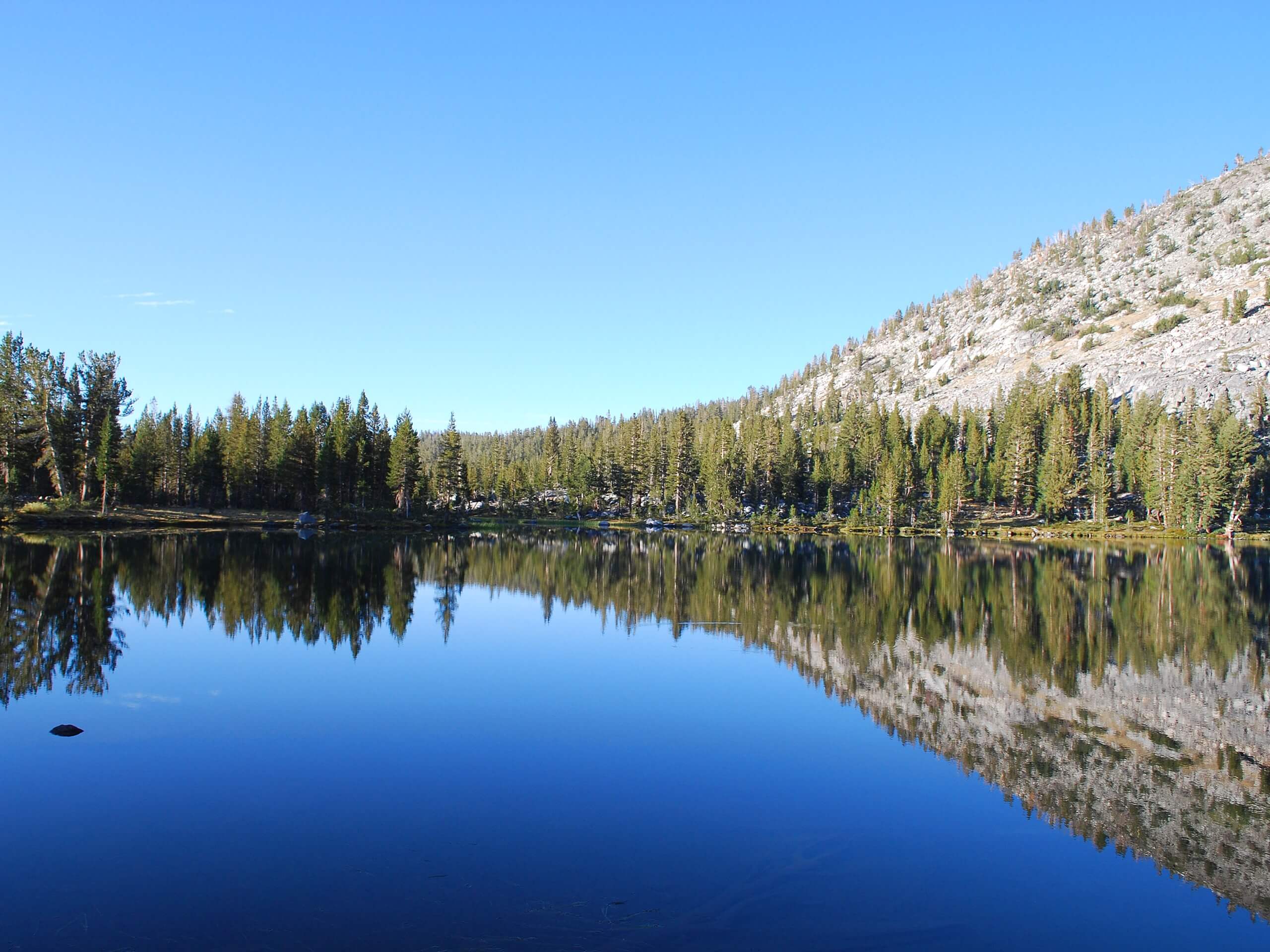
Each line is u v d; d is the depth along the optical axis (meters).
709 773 14.43
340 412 100.44
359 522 95.81
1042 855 11.54
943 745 16.48
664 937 8.76
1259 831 12.67
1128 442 114.50
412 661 23.42
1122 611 35.09
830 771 14.72
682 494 129.12
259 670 21.83
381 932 8.69
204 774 13.84
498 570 51.75
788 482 123.31
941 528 105.62
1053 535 100.56
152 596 33.56
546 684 20.97
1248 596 40.62
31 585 35.34
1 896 9.42
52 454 72.50
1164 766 15.65
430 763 14.64
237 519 85.31
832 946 8.80
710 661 24.25
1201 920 9.91
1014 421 128.00
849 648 26.67
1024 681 22.30
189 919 8.91
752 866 10.73
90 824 11.60
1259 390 118.75
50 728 16.36
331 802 12.63
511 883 9.95
